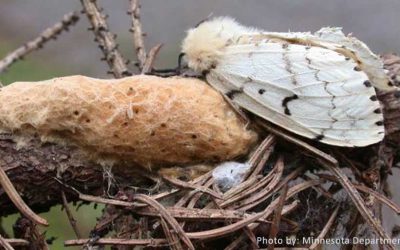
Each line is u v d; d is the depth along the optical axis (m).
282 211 0.15
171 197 0.15
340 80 0.15
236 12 0.50
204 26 0.16
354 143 0.15
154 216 0.14
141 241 0.14
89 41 0.47
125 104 0.15
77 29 0.48
